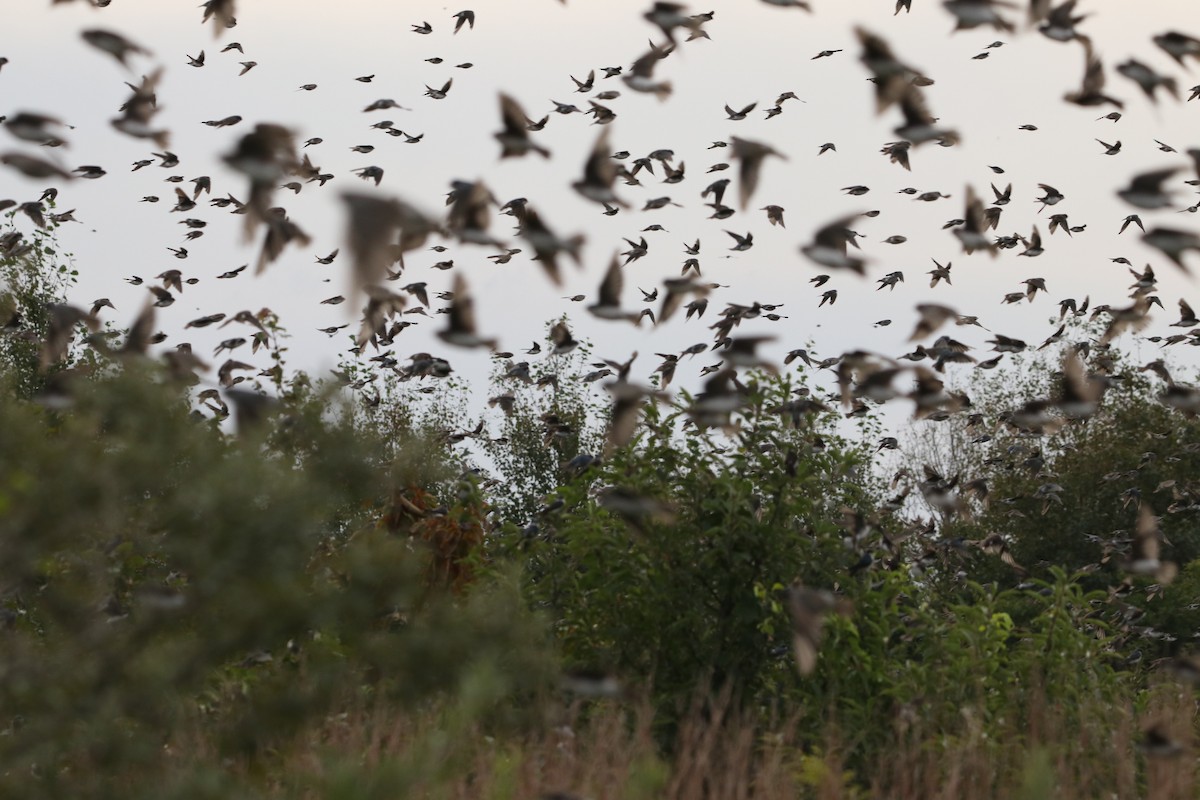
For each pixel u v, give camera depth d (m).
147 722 12.19
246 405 12.54
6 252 28.31
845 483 22.55
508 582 20.66
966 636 20.16
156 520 12.35
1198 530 65.50
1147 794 17.23
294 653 14.43
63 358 35.06
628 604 21.02
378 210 7.98
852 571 21.55
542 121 30.30
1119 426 68.31
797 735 18.77
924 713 18.73
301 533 12.35
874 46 16.55
